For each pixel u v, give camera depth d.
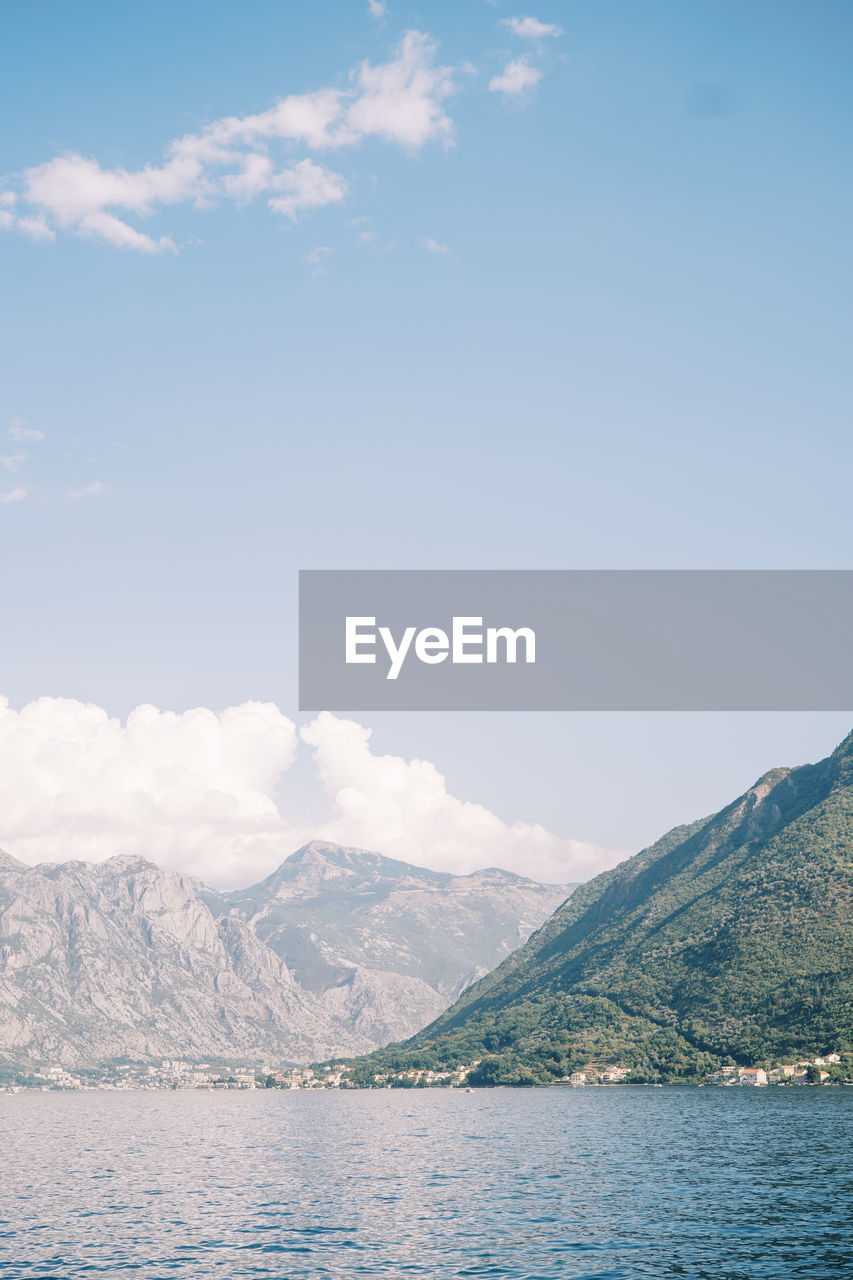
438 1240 131.75
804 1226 133.62
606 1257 119.69
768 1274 110.38
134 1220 150.75
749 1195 157.38
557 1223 141.12
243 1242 132.75
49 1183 195.50
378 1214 152.12
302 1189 180.88
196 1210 159.00
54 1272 117.88
